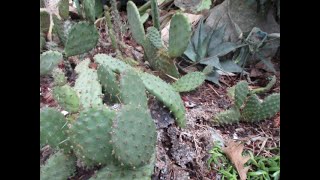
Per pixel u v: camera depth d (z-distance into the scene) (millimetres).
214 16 771
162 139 505
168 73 628
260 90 668
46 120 402
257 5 745
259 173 497
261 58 714
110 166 403
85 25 586
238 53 739
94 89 518
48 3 802
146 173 397
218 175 495
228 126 579
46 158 470
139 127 383
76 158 429
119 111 378
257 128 585
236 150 507
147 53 639
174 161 492
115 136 371
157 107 532
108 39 737
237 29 748
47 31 707
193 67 698
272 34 714
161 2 892
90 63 645
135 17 628
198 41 700
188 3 865
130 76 455
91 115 388
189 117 565
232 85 689
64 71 634
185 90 605
